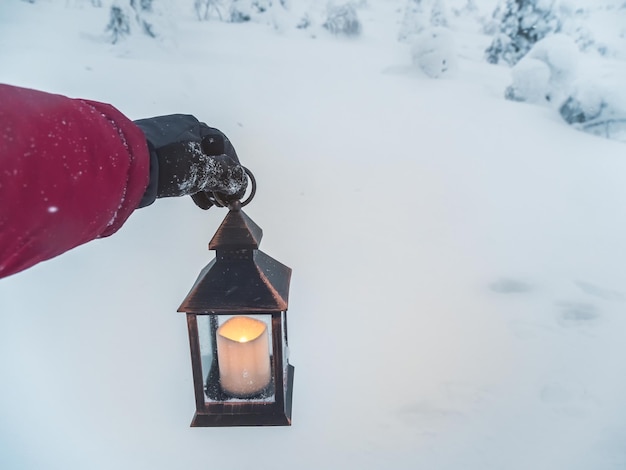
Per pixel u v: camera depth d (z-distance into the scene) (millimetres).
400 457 966
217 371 857
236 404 798
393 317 1422
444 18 3602
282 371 761
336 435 1020
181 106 2834
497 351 1283
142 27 3295
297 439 1012
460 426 1042
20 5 3395
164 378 1193
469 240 1892
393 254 1783
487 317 1432
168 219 2020
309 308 1459
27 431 1038
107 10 3283
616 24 3283
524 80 3230
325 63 3547
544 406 1100
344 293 1544
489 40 3633
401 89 3324
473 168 2504
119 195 473
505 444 996
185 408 1103
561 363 1240
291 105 3018
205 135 642
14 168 380
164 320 1417
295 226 1971
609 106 2881
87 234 465
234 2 3598
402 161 2543
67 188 415
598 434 1020
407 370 1206
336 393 1131
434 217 2064
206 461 967
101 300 1521
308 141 2682
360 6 3617
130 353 1284
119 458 977
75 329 1382
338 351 1271
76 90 2826
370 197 2213
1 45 3113
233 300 694
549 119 3086
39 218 405
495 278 1646
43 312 1461
